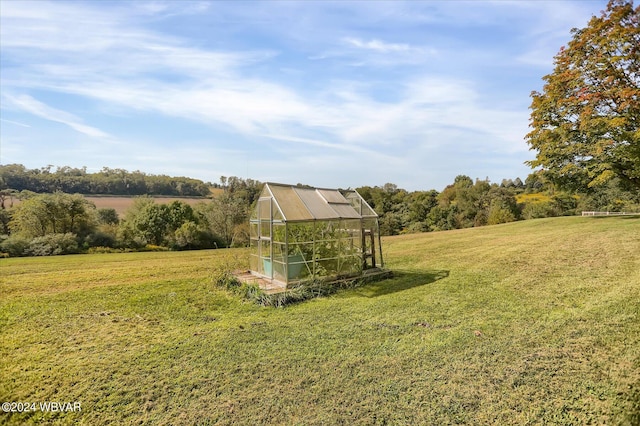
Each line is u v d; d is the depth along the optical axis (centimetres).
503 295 790
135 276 1213
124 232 3094
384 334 580
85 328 649
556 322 591
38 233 2809
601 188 2066
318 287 890
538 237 1700
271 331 612
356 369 454
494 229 2392
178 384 425
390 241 2142
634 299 679
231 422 346
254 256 1084
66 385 425
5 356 516
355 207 1112
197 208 3959
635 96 1198
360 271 1030
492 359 466
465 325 607
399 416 348
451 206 4725
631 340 495
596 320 586
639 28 1234
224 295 900
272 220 952
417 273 1109
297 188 1034
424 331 586
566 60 1533
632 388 377
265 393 400
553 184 2130
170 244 3191
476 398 376
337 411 360
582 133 1590
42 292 962
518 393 382
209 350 530
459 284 920
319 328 622
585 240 1434
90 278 1174
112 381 435
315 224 947
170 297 885
